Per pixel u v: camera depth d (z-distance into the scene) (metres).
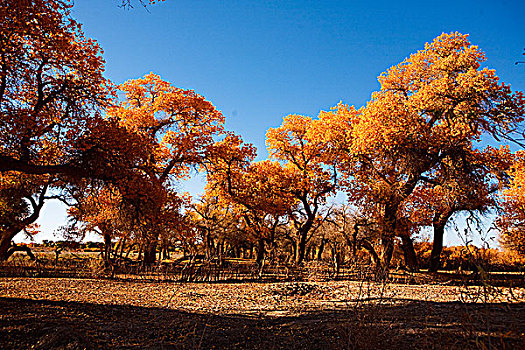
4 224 30.55
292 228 44.66
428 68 27.89
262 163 40.19
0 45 14.24
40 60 16.38
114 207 23.47
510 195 28.48
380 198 28.42
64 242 28.52
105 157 17.84
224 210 43.59
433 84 26.00
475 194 25.42
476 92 24.72
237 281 22.62
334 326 7.93
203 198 42.34
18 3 14.02
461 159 25.84
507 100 24.73
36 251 44.38
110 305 11.76
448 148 25.58
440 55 28.31
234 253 54.62
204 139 32.56
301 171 39.50
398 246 30.12
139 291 16.41
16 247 32.50
